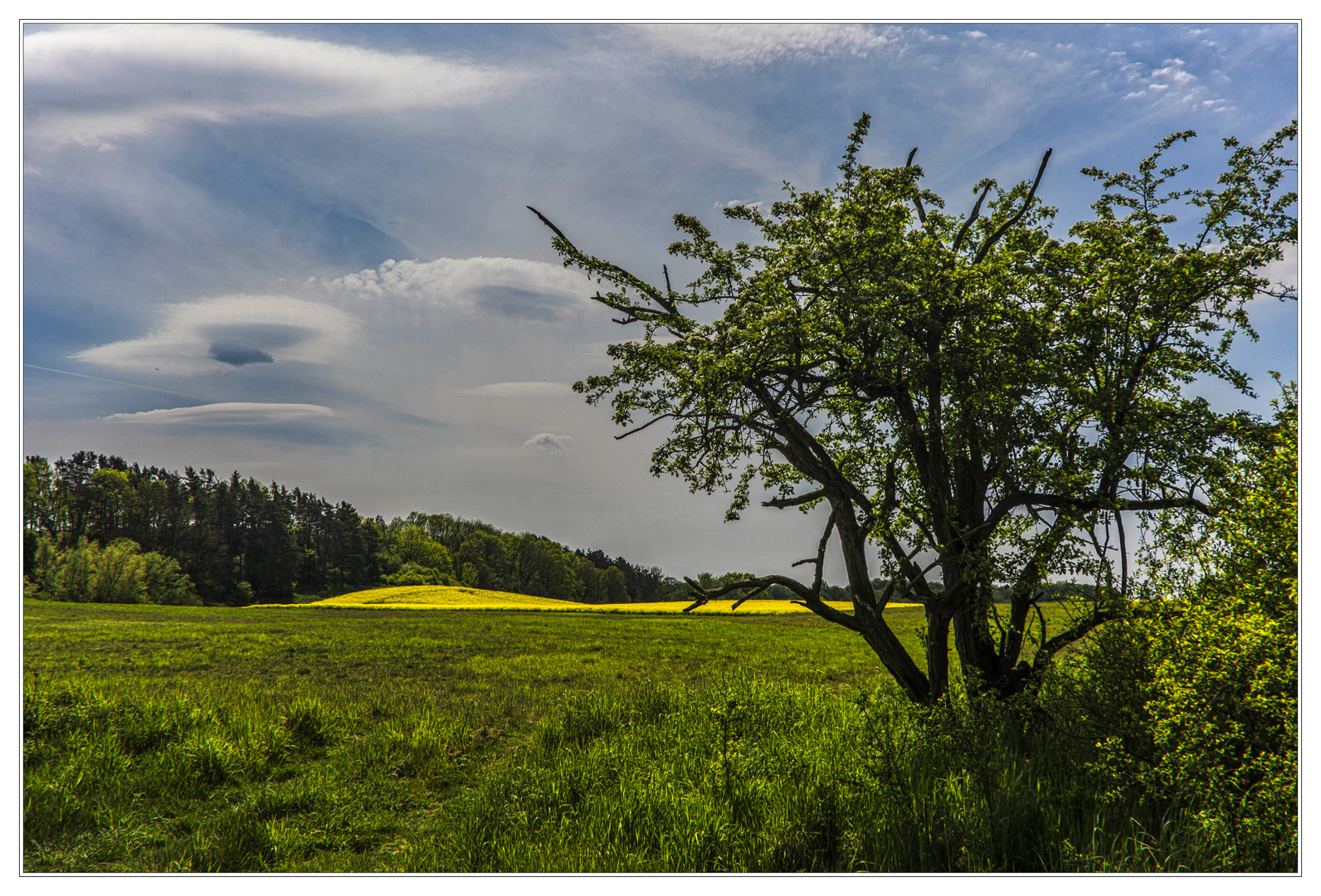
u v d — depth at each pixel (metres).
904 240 10.11
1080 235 9.36
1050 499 9.14
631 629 40.16
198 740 9.74
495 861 6.47
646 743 10.01
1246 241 9.03
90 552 79.88
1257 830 4.91
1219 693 5.39
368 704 14.48
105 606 55.75
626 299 11.26
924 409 10.45
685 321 10.53
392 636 32.88
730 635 36.50
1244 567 6.17
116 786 8.35
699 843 6.24
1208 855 4.96
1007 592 9.91
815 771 7.67
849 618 10.22
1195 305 9.14
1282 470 5.98
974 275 8.98
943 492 9.78
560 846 6.54
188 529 110.25
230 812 7.89
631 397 10.12
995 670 9.79
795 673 20.92
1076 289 9.04
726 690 12.38
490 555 147.62
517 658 25.06
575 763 8.95
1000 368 8.70
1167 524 8.55
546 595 148.38
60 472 104.88
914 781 6.89
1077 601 8.99
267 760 9.99
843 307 9.14
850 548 10.36
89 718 10.35
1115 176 9.82
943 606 9.60
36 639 28.69
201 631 33.81
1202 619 5.95
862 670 21.58
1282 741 5.17
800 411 9.83
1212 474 8.12
